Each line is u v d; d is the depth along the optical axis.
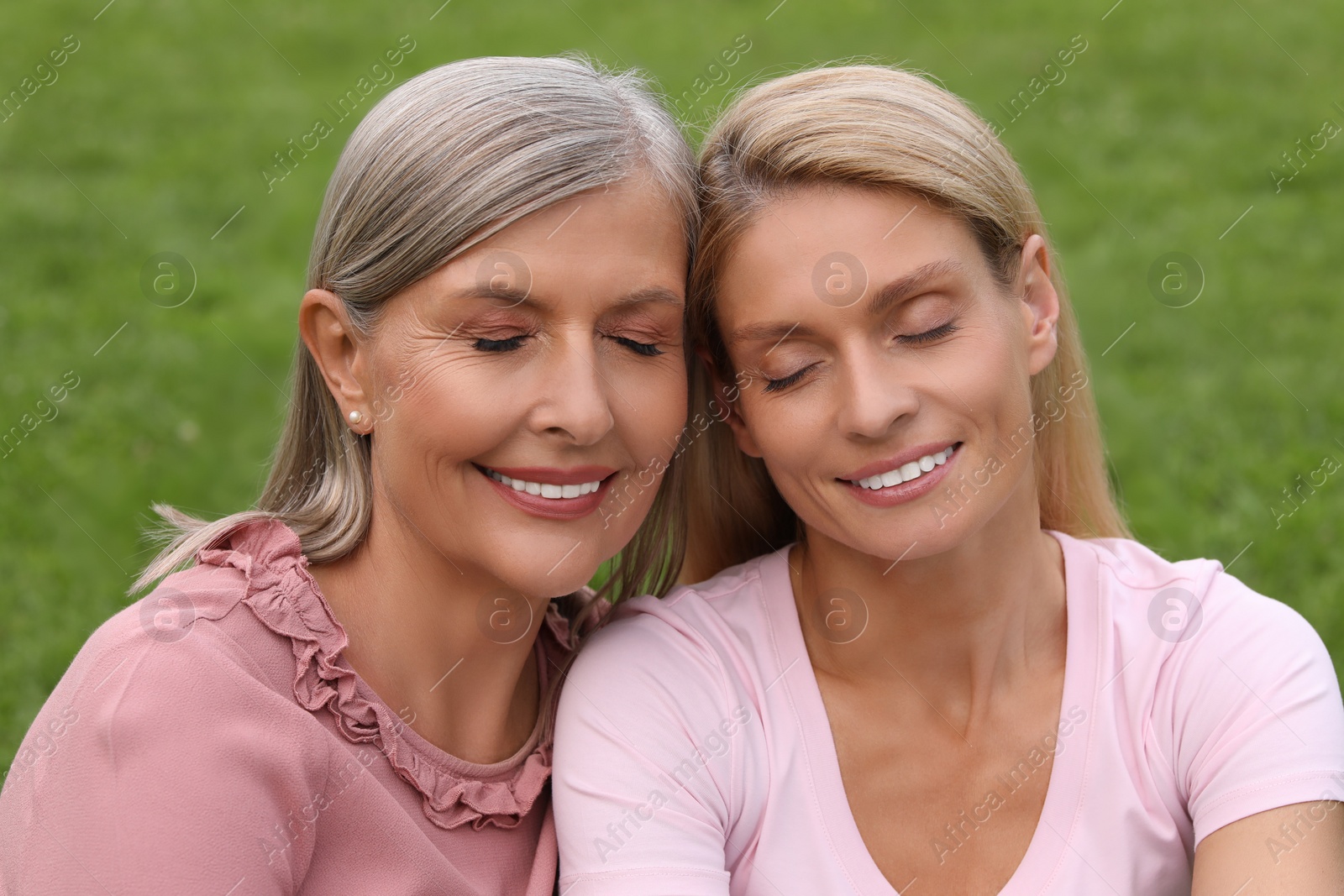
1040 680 2.32
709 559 2.71
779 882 2.19
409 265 2.00
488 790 2.17
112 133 7.95
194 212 6.92
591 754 2.16
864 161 2.06
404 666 2.17
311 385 2.31
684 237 2.15
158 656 1.92
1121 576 2.38
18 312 5.81
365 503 2.21
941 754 2.28
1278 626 2.24
